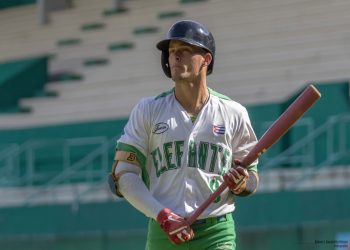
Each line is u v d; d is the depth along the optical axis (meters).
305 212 39.72
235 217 41.19
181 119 16.09
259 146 15.48
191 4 65.50
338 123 45.75
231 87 55.53
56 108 63.56
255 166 16.47
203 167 16.08
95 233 45.22
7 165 59.03
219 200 16.12
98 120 56.94
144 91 61.41
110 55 65.81
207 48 16.03
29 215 47.97
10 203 51.84
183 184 16.05
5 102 65.94
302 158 46.06
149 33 66.19
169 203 16.08
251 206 40.88
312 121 47.12
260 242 40.56
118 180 16.08
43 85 65.25
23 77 65.75
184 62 15.91
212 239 16.14
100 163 54.28
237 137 16.38
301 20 57.50
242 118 16.36
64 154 57.28
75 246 46.09
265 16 59.56
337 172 44.25
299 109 15.32
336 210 39.00
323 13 56.94
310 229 39.44
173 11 66.38
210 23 62.19
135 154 16.11
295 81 53.59
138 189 15.87
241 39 58.94
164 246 16.22
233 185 15.43
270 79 54.59
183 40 15.83
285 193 40.28
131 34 67.50
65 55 69.25
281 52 56.06
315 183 44.09
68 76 65.44
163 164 16.11
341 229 38.72
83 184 53.25
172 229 15.45
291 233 39.84
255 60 56.44
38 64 65.38
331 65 53.16
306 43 55.53
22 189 56.41
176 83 16.09
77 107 62.94
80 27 71.50
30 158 58.09
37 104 64.44
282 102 48.97
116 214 44.59
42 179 56.62
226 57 57.91
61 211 46.72
